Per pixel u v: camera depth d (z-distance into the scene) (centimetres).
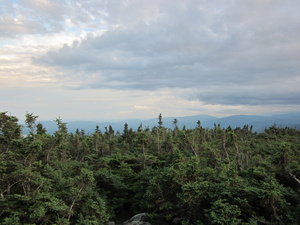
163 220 2902
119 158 4959
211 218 2189
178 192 2814
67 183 2877
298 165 2753
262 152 4809
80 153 5725
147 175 3600
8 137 3216
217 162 3647
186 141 4497
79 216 2595
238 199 2281
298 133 8194
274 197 2130
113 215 3403
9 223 2119
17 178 2503
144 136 4875
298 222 2061
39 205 2253
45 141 3356
